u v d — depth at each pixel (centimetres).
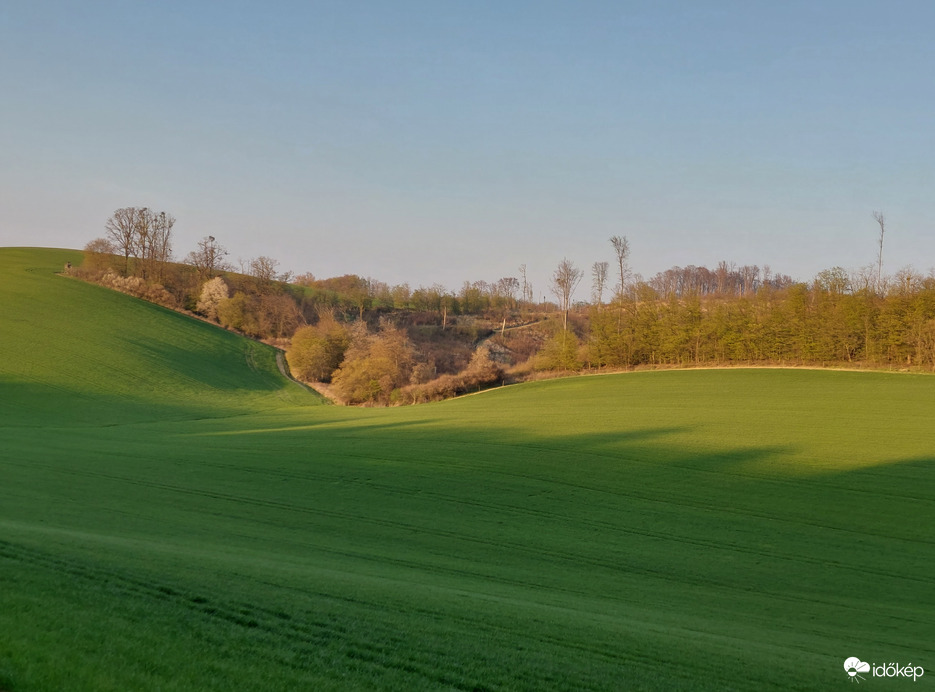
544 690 1171
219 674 1047
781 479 3962
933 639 1919
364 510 3275
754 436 5056
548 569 2512
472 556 2630
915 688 1433
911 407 5897
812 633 1927
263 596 1525
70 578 1485
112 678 965
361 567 2252
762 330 8512
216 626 1270
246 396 9356
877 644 1831
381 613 1516
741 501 3581
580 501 3544
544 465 4266
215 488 3594
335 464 4262
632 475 4047
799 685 1354
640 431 5334
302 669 1116
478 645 1366
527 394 8394
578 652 1409
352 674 1124
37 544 1794
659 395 7319
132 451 4597
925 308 7438
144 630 1188
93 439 5209
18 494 3123
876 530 3164
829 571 2647
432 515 3234
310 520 3061
